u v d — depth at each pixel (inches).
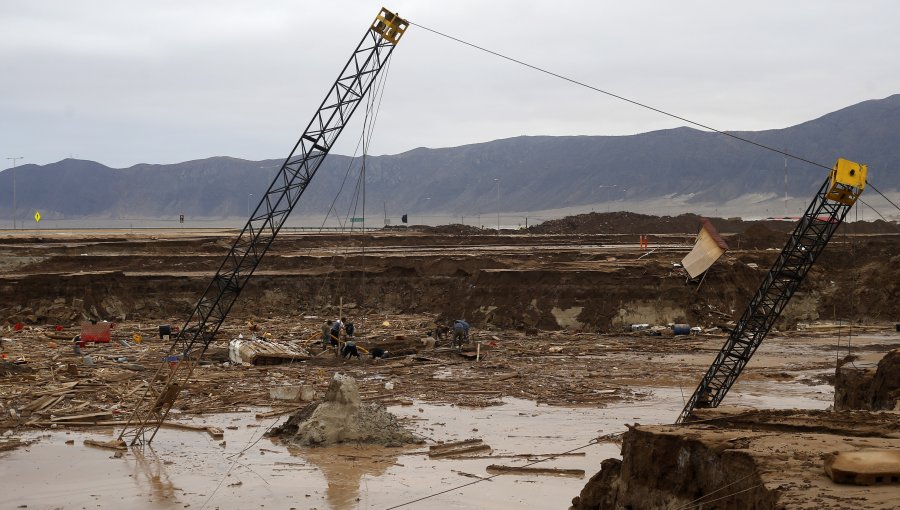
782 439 909.2
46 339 2962.6
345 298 4045.3
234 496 1304.1
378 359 2642.7
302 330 3304.6
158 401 1637.6
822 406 1919.3
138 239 5295.3
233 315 3836.1
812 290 3897.6
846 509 707.4
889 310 3727.9
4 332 3048.7
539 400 2044.8
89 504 1272.1
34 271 4151.1
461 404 1990.7
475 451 1545.3
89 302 3614.7
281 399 2010.3
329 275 4106.8
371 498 1289.4
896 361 1579.7
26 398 1945.1
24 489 1339.8
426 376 2389.3
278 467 1453.0
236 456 1521.9
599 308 3435.0
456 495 1296.8
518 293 3553.2
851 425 989.2
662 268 3629.4
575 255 4365.2
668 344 3011.8
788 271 1729.8
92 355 2610.7
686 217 7342.5
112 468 1450.5
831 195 1631.4
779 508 734.5
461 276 4025.6
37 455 1526.8
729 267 3575.3
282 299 3983.8
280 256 4370.1
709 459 900.6
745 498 814.5
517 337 3230.8
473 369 2517.2
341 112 2332.7
